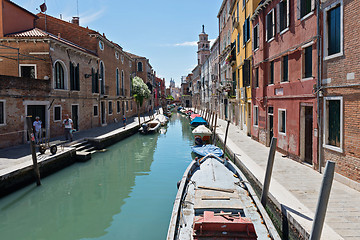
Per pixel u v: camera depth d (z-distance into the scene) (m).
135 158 13.68
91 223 6.50
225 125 22.86
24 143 12.46
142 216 6.88
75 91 17.34
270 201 5.96
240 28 17.86
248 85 15.23
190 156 14.27
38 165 9.25
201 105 51.75
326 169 3.35
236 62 19.73
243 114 17.75
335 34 6.82
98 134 16.78
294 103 9.17
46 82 14.04
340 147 6.56
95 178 10.13
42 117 13.97
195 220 4.56
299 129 8.84
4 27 14.33
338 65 6.61
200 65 55.28
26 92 12.63
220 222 4.25
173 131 25.84
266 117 12.22
